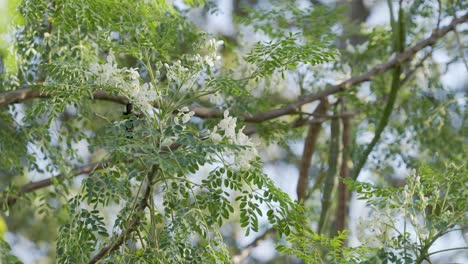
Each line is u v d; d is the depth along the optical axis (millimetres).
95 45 6480
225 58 8188
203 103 7414
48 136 6891
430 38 7766
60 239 4660
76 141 7055
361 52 8664
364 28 9023
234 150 4438
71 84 4688
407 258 4832
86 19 5469
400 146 8914
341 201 8250
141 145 4281
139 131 4352
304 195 8602
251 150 4574
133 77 4621
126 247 4672
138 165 5535
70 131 7121
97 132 7020
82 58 6293
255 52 4871
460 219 4961
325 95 7762
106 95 6328
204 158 4363
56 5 5859
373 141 7090
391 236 5012
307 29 8164
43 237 9062
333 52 4836
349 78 8484
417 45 7730
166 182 4820
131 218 4691
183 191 4859
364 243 4984
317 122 8188
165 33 4965
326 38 5609
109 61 4625
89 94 4895
